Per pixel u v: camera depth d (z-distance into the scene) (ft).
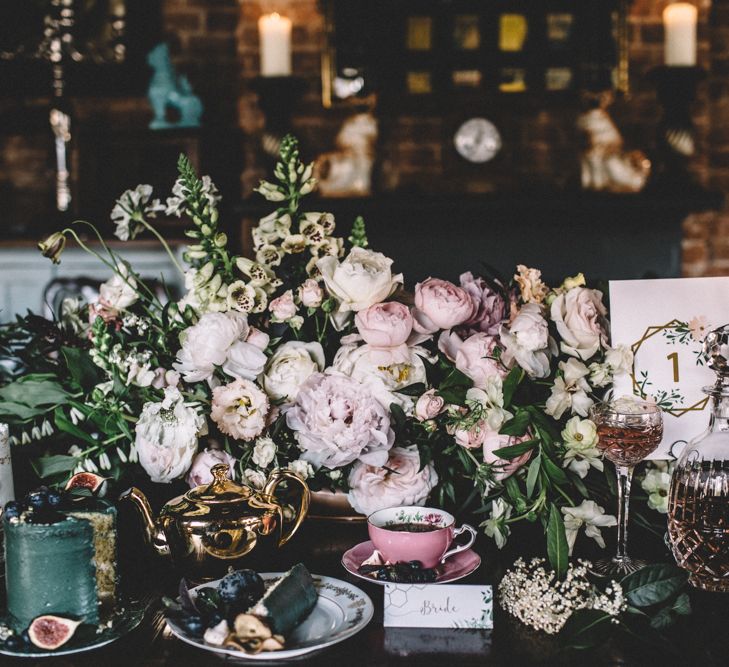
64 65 12.14
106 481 3.62
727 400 3.44
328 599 3.18
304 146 12.31
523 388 3.69
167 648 2.95
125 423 3.84
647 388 3.89
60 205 11.57
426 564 3.32
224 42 12.31
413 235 11.79
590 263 11.85
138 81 12.25
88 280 11.13
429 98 12.21
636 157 11.80
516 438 3.58
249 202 11.29
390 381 3.68
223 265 4.01
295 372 3.82
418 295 3.82
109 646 2.96
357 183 11.82
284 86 11.43
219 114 12.41
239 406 3.69
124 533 3.86
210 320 3.70
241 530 3.28
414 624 3.09
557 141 12.26
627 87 12.00
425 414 3.61
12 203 12.50
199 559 3.30
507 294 4.11
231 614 2.93
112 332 4.08
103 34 12.17
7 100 12.21
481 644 2.96
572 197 11.32
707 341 3.48
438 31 12.14
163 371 3.91
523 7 12.04
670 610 3.02
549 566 3.54
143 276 11.25
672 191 11.42
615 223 11.76
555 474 3.47
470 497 3.87
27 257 11.29
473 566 3.42
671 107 11.43
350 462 3.72
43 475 3.81
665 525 3.97
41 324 4.39
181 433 3.60
